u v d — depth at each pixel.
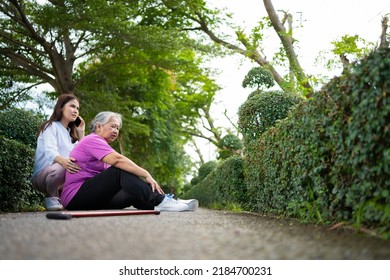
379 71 2.83
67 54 15.76
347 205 3.54
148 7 19.23
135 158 22.02
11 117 8.65
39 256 1.92
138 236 2.52
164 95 21.25
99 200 5.18
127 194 5.24
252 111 7.53
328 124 3.79
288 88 12.41
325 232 2.92
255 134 7.48
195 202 5.47
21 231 2.73
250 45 18.91
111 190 5.14
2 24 14.24
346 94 3.38
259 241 2.37
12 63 15.44
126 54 16.31
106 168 5.50
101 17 13.51
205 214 5.26
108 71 17.52
